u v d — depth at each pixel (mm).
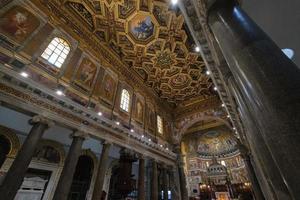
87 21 12641
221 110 19391
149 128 16750
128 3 12305
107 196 13938
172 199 17016
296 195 1172
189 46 15133
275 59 1722
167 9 12414
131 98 15555
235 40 2180
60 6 11070
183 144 32781
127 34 14250
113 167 15750
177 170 18266
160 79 18688
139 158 13688
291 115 1359
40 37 9391
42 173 11383
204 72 17656
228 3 2742
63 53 10609
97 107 11477
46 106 8414
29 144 7270
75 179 13133
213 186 26938
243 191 24312
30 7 9391
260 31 2086
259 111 1624
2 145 9945
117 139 12008
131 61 16344
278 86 1540
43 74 8938
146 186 17875
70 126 9242
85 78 11406
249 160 15414
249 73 1835
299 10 1900
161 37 14773
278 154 1385
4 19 8055
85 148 14047
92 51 12875
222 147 29922
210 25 2914
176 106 22922
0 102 7008
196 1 5383
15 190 6328
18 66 7883
